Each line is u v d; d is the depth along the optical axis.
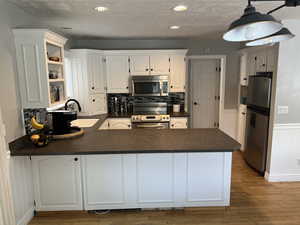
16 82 2.48
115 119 4.53
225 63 5.06
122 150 2.32
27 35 2.46
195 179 2.69
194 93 5.37
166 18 3.04
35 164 2.57
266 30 1.48
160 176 2.67
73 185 2.63
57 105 2.91
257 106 3.80
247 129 4.18
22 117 2.60
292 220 2.58
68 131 2.85
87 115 4.46
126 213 2.72
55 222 2.56
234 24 1.40
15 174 2.33
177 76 4.74
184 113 4.79
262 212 2.73
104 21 3.15
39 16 2.85
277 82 3.28
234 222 2.54
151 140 2.68
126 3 2.38
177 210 2.77
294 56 3.22
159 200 2.72
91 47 4.86
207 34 4.27
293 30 3.16
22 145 2.48
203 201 2.74
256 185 3.41
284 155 3.47
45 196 2.64
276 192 3.20
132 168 2.63
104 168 2.61
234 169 4.02
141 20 3.13
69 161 2.57
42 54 2.51
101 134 2.99
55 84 3.19
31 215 2.61
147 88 4.64
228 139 2.70
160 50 4.62
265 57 3.65
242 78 4.71
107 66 4.69
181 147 2.39
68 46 4.36
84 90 4.37
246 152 4.25
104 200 2.69
